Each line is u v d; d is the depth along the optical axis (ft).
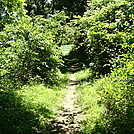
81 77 43.29
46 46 35.29
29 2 75.25
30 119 18.51
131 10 19.63
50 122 19.67
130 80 16.79
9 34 32.32
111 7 25.41
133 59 16.84
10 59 30.40
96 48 31.37
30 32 33.37
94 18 27.32
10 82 29.63
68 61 73.77
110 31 27.14
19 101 22.12
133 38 18.26
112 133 15.87
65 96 30.50
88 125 18.49
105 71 32.99
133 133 14.28
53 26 37.76
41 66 36.09
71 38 49.73
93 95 26.50
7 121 17.03
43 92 27.81
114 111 18.84
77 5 84.23
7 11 24.98
